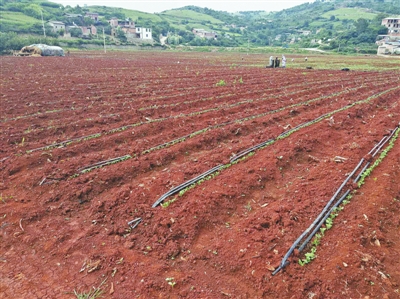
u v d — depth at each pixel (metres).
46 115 11.02
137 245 4.84
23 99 13.37
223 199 5.82
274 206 5.64
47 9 88.19
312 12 156.00
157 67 27.58
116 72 23.05
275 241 4.76
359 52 69.00
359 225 5.01
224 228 5.20
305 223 5.16
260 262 4.36
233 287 4.06
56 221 5.39
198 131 9.40
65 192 6.12
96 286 4.11
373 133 9.13
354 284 3.99
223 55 53.12
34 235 5.04
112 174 6.71
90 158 7.50
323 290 3.90
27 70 23.33
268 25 139.88
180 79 19.92
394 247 4.71
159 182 6.43
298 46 91.81
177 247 4.73
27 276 4.29
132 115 11.17
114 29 79.75
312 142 8.52
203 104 13.14
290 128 9.74
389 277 4.13
